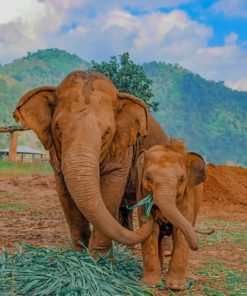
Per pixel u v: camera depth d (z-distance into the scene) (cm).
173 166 632
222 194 1964
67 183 640
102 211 621
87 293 579
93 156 644
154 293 633
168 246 838
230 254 940
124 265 714
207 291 660
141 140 848
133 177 788
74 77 717
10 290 586
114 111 727
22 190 1928
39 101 738
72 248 768
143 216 652
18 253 706
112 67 3666
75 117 673
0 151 5531
